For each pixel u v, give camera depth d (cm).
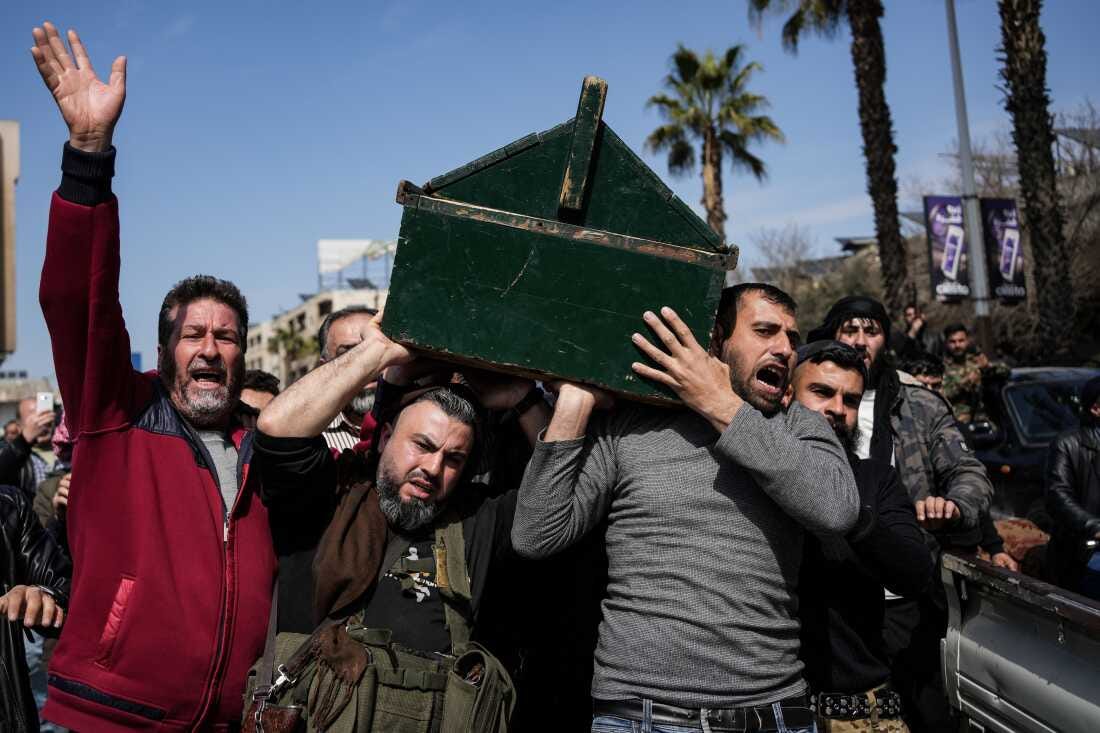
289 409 228
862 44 1606
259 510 253
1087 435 444
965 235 1445
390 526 241
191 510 246
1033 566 459
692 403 219
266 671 225
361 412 376
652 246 220
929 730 317
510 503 249
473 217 218
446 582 233
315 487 240
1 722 268
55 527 310
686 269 221
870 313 381
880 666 280
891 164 1598
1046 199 1434
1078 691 237
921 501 356
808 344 318
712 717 214
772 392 238
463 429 236
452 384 250
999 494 724
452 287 219
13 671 272
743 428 215
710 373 219
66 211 228
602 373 221
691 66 2602
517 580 267
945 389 792
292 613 240
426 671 220
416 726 215
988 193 2436
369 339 228
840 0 1752
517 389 246
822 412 297
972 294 1435
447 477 238
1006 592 266
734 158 2655
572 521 232
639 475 231
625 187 221
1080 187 2175
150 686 231
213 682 234
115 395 248
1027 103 1424
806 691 231
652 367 222
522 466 295
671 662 218
